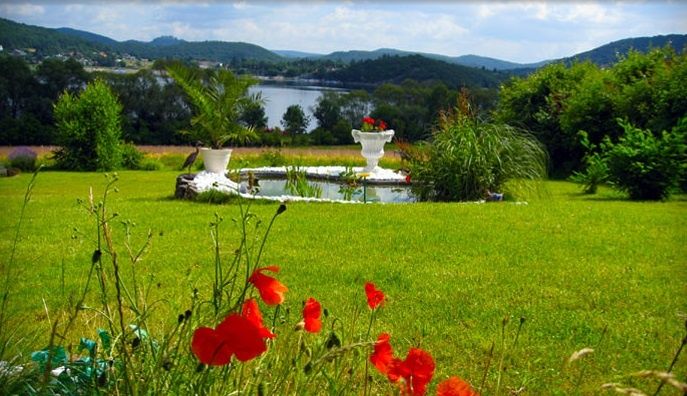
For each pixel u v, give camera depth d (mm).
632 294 5570
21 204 11102
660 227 8844
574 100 19484
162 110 34438
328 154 23484
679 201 12305
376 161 16750
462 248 7367
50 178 18953
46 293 5070
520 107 22375
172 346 2340
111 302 4699
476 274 6176
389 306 5102
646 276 6180
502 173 12344
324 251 7090
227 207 10547
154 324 3283
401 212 10008
